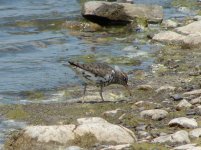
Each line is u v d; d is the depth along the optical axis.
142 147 12.23
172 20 28.03
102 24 28.12
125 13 27.98
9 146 13.06
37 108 15.99
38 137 12.85
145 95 17.00
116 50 23.50
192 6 31.53
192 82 18.28
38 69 20.78
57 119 14.94
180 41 23.91
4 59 22.34
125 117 14.61
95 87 18.12
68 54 23.02
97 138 12.81
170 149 12.00
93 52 23.28
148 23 27.91
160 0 33.03
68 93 17.69
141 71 20.08
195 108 14.96
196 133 12.82
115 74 16.59
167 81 18.58
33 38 25.61
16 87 18.52
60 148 12.58
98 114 15.30
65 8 30.84
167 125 13.80
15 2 31.88
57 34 26.59
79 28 27.61
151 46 23.91
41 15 29.39
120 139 12.80
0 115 15.52
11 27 27.61
